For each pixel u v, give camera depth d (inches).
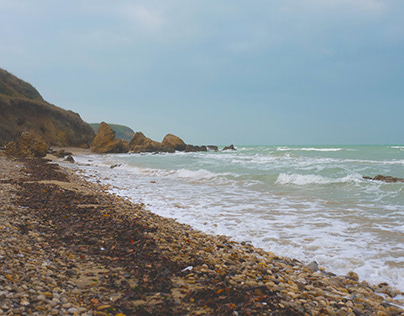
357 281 196.4
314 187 572.1
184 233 286.5
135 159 1531.7
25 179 532.7
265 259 232.2
